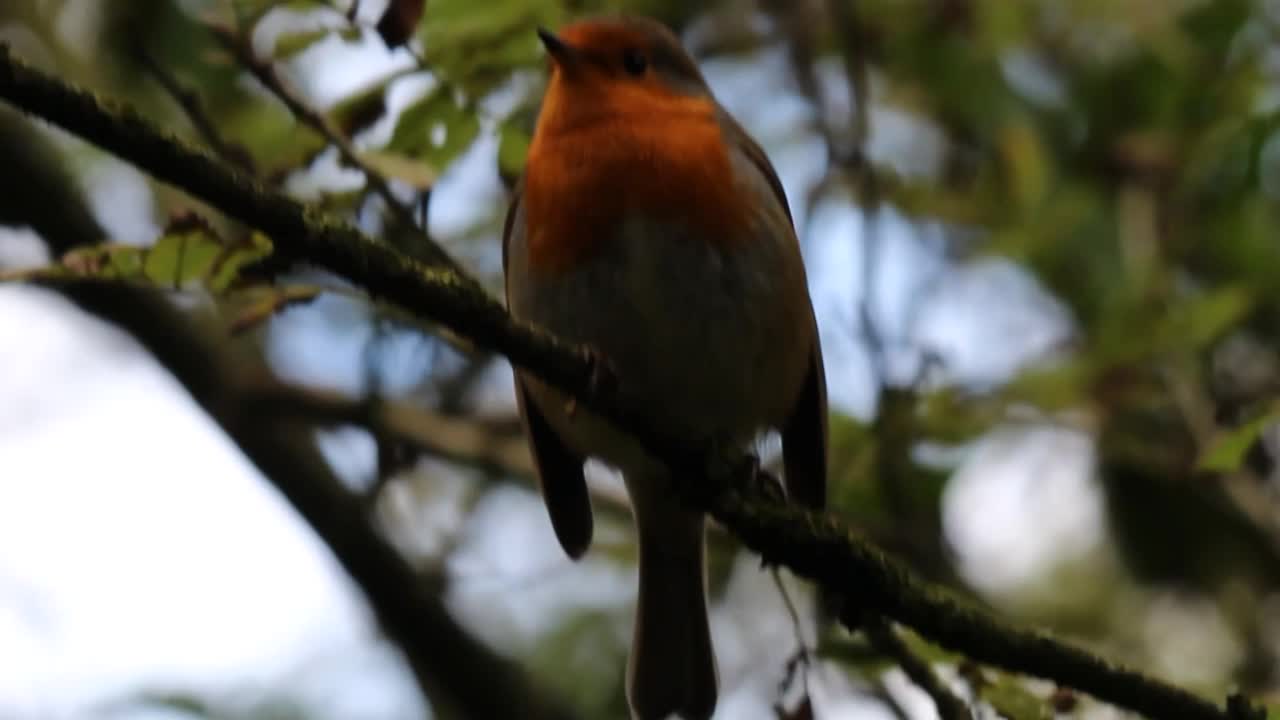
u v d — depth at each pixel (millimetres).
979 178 11547
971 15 11242
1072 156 11562
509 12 7719
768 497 6914
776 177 7922
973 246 11047
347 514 9578
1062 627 11008
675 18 11070
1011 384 10156
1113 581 11336
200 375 9789
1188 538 11148
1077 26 11828
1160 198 11078
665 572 8289
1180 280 11188
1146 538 11219
